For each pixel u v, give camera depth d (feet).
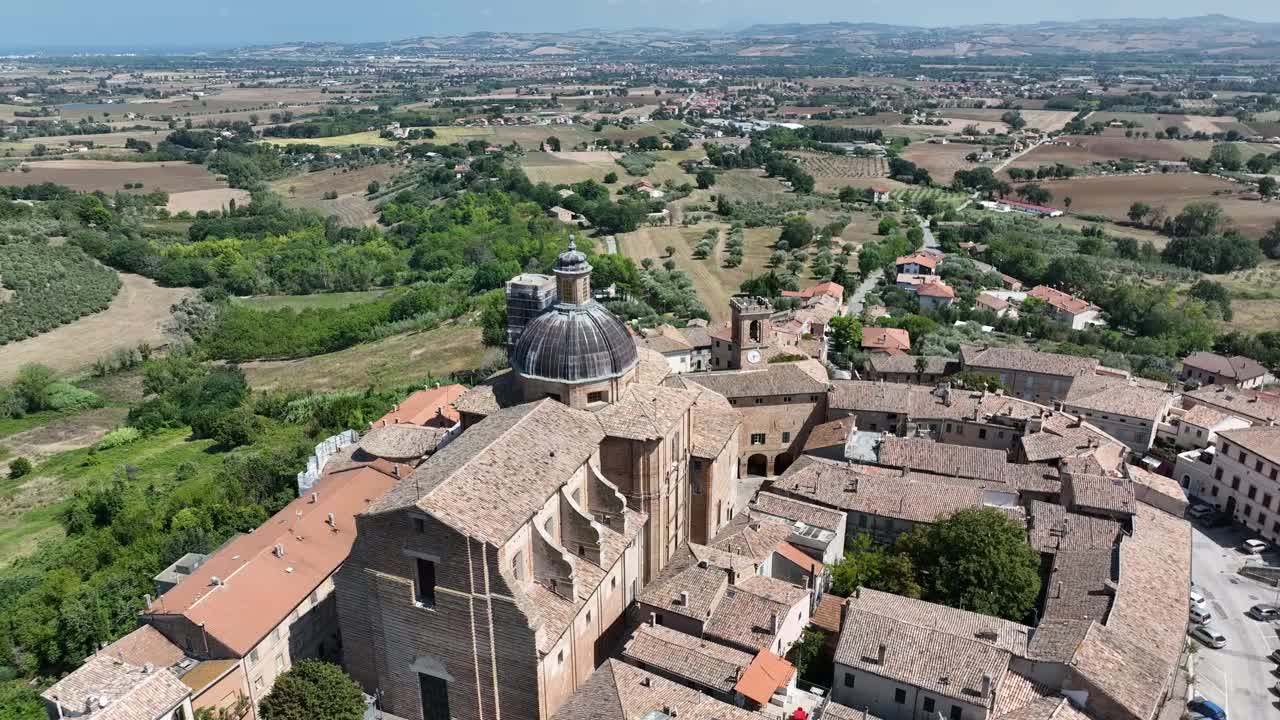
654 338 484.33
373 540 200.34
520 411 236.22
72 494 397.19
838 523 277.23
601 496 239.50
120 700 181.47
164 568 288.51
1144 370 479.41
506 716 204.95
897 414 358.23
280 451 390.63
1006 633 222.48
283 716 191.52
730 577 239.71
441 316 650.43
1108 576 245.45
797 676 225.97
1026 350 449.48
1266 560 296.71
